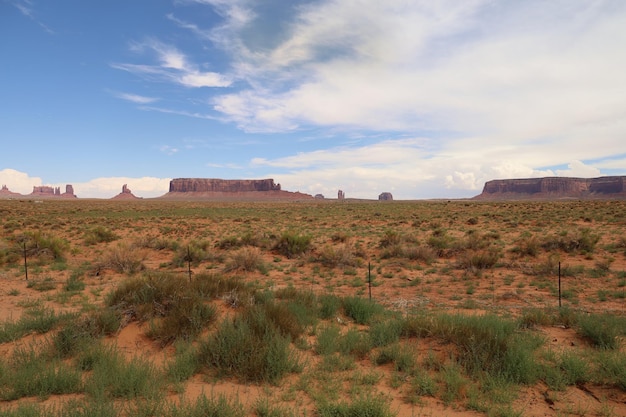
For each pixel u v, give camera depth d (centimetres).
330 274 1834
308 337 858
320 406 514
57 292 1391
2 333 830
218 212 7281
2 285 1524
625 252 2123
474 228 3875
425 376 600
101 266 1858
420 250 2209
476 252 2144
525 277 1677
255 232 3488
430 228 4050
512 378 598
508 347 678
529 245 2217
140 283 968
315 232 3784
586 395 573
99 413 465
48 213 6303
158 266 2073
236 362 647
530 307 1177
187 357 669
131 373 586
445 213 6062
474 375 618
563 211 5519
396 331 816
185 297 891
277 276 1809
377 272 1878
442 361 678
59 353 711
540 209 6166
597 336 783
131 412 493
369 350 751
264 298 991
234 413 489
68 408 499
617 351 698
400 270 1906
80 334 760
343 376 642
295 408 528
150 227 4309
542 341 770
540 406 540
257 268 1912
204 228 4353
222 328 723
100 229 3238
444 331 757
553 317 973
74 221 4891
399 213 6325
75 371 630
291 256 2352
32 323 879
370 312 1051
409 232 3647
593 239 2333
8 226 3981
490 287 1505
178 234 3716
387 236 2691
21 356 688
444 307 1206
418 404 545
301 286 1573
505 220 4431
